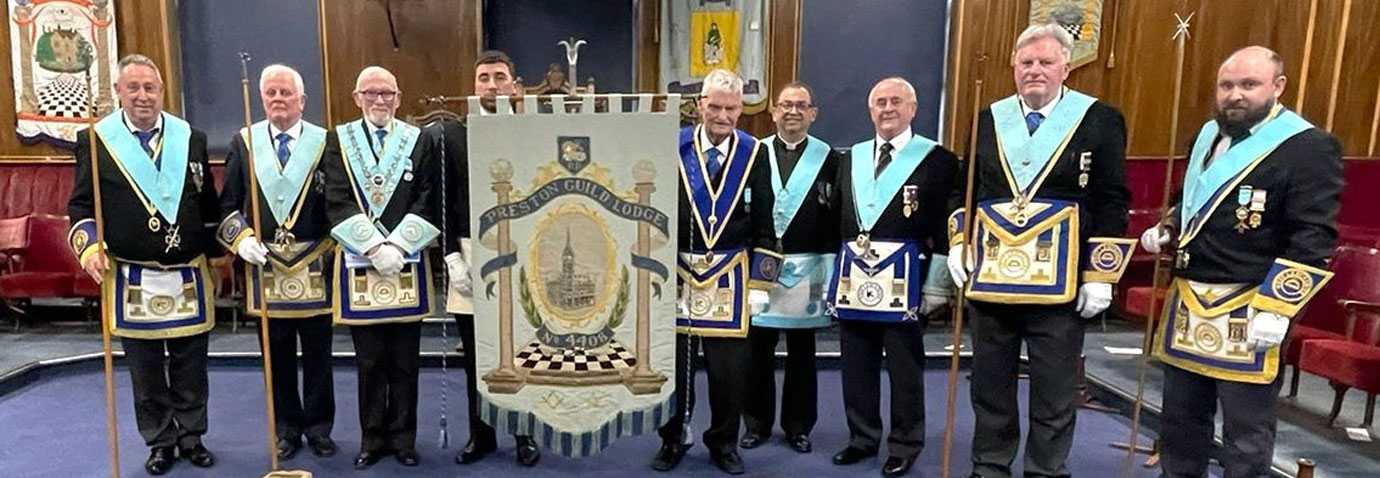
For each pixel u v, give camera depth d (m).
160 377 2.84
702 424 3.51
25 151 5.07
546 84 4.83
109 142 2.64
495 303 2.47
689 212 2.73
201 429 2.93
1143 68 5.29
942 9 5.34
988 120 2.57
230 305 4.71
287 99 2.81
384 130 2.76
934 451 3.20
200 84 5.11
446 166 2.74
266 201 2.82
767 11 5.23
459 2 5.18
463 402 3.79
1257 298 2.20
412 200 2.78
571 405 2.54
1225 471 2.37
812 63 5.33
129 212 2.64
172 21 4.98
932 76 5.41
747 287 2.79
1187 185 2.43
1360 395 3.89
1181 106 5.33
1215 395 2.44
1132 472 3.01
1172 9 5.25
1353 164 5.28
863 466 3.02
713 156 2.75
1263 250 2.22
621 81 5.55
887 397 3.95
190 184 2.74
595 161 2.40
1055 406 2.55
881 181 2.78
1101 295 2.43
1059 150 2.42
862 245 2.79
